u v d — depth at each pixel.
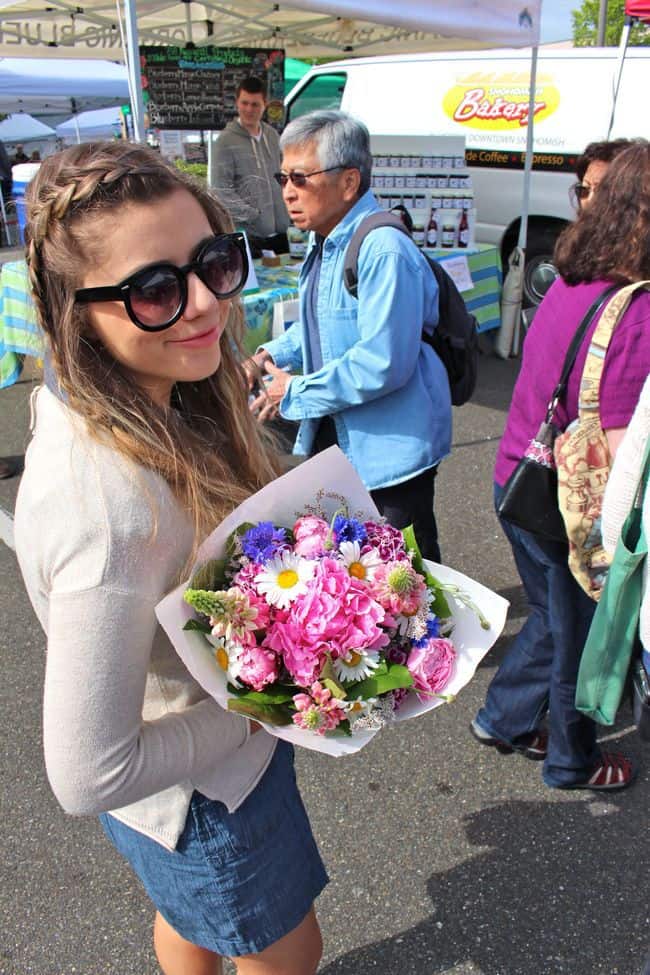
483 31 4.52
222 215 1.04
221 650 0.96
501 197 7.04
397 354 2.13
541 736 2.35
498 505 1.94
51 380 0.92
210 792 1.05
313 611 0.93
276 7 5.97
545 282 7.04
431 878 1.99
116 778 0.86
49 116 16.50
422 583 1.05
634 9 5.06
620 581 1.35
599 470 1.63
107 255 0.85
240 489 1.07
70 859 2.07
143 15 5.67
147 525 0.86
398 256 2.10
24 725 2.54
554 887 1.95
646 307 1.54
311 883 1.22
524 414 1.83
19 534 0.88
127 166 0.87
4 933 1.88
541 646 2.16
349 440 2.34
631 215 1.57
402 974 1.76
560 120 6.52
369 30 6.76
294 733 0.98
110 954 1.82
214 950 1.20
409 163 5.44
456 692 1.06
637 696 1.42
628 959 1.78
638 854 2.04
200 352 0.93
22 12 5.47
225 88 6.13
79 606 0.82
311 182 2.19
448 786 2.27
